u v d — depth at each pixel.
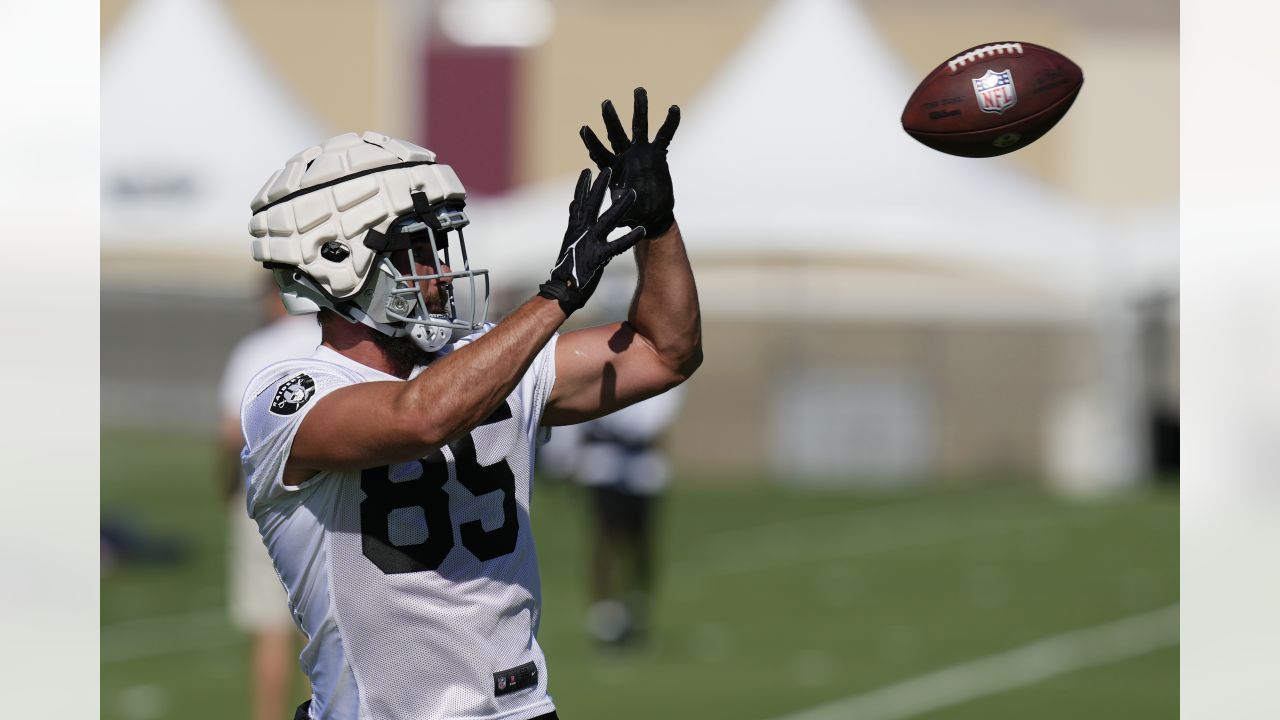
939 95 10.95
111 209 67.94
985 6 67.31
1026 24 67.94
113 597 33.41
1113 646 28.97
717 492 59.84
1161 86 68.69
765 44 65.88
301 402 9.02
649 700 24.11
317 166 9.36
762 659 27.61
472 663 9.29
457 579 9.30
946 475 69.31
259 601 19.59
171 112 66.88
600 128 69.88
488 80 70.38
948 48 67.50
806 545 44.00
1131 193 68.81
